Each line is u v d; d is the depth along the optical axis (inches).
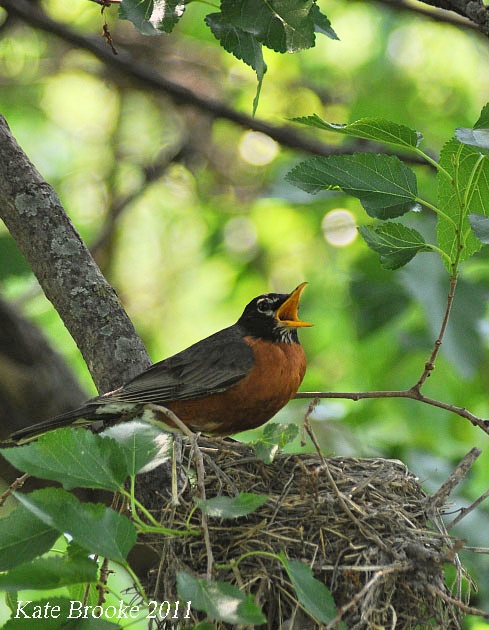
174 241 799.1
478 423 322.0
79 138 825.5
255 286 733.9
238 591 206.2
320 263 710.5
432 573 279.7
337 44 769.6
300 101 762.2
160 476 300.4
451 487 318.0
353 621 270.2
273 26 278.8
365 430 564.1
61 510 207.9
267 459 279.1
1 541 221.5
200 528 284.0
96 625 232.4
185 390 365.4
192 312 766.5
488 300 503.2
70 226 353.7
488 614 260.7
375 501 310.7
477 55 763.4
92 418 356.2
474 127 258.4
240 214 735.1
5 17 686.5
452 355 490.6
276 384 379.2
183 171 794.8
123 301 762.8
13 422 420.8
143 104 791.1
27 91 794.8
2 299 426.3
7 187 354.9
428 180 531.5
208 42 713.6
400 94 757.3
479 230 262.7
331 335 674.2
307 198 573.0
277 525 295.7
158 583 286.7
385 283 560.7
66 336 697.6
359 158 281.1
